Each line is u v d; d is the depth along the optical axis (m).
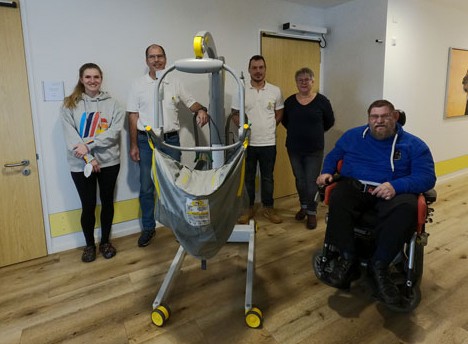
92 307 1.91
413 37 3.58
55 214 2.55
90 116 2.37
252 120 2.94
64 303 1.95
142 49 2.71
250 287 1.84
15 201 2.37
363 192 1.88
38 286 2.13
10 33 2.20
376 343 1.59
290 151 3.05
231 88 3.24
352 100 3.69
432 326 1.69
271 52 3.46
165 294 1.81
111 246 2.56
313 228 2.95
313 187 2.95
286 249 2.58
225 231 1.59
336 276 1.73
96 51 2.53
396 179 1.81
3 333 1.70
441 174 4.44
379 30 3.33
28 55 2.28
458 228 2.90
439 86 4.10
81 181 2.39
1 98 2.22
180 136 2.99
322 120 2.97
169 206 1.52
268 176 3.08
